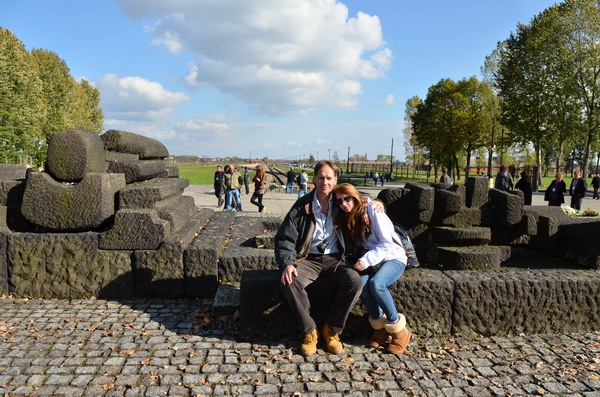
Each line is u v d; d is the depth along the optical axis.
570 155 65.69
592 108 31.02
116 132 6.10
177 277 4.58
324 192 3.49
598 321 3.96
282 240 3.53
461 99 40.25
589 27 29.22
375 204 3.57
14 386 2.84
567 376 3.11
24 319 3.98
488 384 2.99
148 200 4.81
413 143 61.28
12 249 4.51
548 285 3.85
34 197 4.64
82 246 4.53
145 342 3.54
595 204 19.92
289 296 3.35
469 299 3.77
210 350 3.41
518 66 34.06
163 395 2.78
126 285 4.58
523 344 3.66
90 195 4.64
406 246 3.80
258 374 3.05
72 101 52.47
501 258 4.66
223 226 6.12
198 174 45.44
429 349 3.52
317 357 3.33
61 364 3.14
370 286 3.34
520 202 4.77
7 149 35.94
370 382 2.98
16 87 35.62
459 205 4.71
